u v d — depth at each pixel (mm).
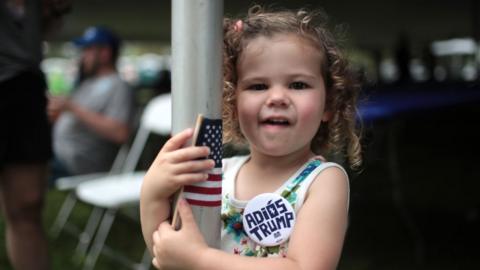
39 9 2252
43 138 2252
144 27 12008
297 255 1027
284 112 1058
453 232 3824
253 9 1411
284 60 1066
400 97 3723
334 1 6336
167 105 4312
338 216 1071
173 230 948
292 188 1113
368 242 3676
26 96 2184
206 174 933
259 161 1191
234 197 1172
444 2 6934
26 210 2258
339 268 3248
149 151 5641
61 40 14008
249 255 1104
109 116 4090
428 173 4551
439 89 4520
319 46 1122
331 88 1206
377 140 3137
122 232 4020
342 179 1116
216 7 935
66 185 3824
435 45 16922
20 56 2158
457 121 4262
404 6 7289
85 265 3404
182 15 931
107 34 4172
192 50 930
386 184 3461
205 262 927
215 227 961
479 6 6184
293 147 1073
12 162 2189
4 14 2154
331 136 1279
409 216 3582
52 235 3969
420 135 4371
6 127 2139
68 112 4035
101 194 3297
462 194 4488
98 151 4219
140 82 14539
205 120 932
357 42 14797
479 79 5793
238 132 1210
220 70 951
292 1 4023
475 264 3322
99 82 4152
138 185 3498
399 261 3377
